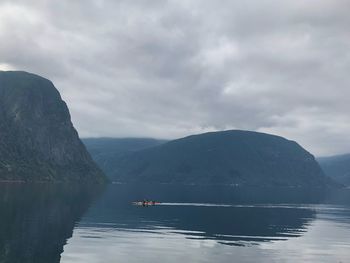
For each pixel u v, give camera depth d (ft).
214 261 224.74
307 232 346.33
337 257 247.29
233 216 457.27
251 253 248.52
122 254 233.96
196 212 493.77
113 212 455.63
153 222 380.99
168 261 221.25
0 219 339.16
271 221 421.18
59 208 456.45
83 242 263.08
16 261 208.44
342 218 473.67
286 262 229.86
